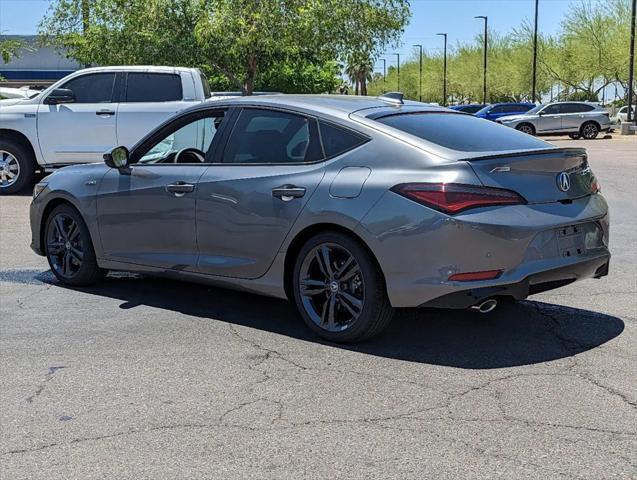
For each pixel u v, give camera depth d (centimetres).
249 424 377
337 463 335
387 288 465
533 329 532
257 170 529
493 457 338
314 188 494
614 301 604
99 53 2394
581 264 485
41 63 3741
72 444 358
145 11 2259
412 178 460
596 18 5316
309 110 522
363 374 445
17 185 1252
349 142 496
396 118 510
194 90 1214
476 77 7344
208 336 521
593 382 429
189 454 346
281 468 331
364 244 476
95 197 623
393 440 356
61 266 670
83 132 1209
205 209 549
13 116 1211
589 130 3500
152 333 530
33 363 470
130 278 698
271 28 2197
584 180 511
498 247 447
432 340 509
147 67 1221
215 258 551
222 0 2220
